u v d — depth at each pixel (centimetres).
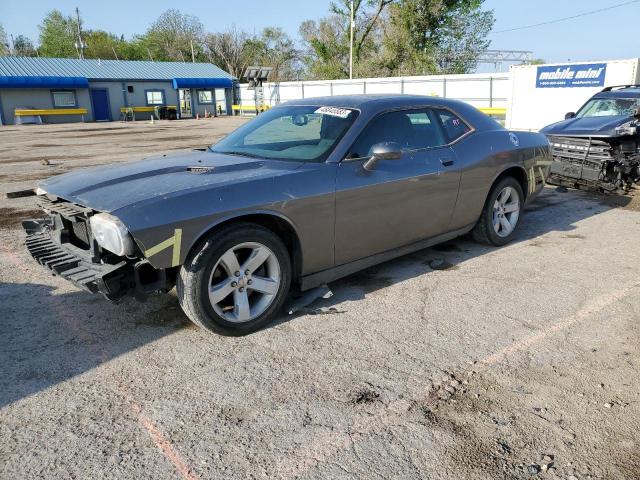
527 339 348
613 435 251
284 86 3572
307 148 405
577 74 1622
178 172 371
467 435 253
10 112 3538
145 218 303
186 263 325
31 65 3869
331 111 432
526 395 285
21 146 1828
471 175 485
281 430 259
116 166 413
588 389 289
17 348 341
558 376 303
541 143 581
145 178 359
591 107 952
